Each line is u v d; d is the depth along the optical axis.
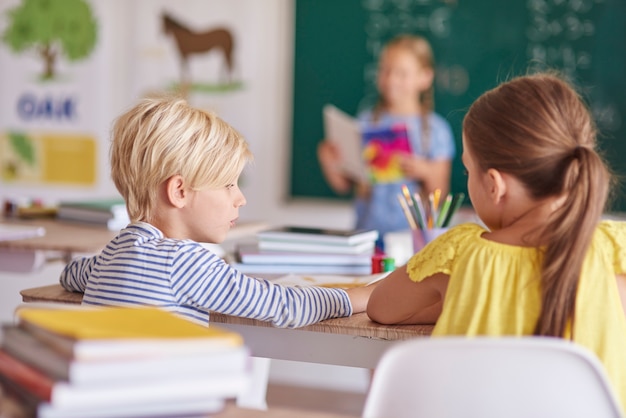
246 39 3.96
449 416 0.94
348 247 1.86
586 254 1.19
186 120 1.50
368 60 3.77
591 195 1.17
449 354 0.93
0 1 4.39
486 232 1.25
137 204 1.51
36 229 2.35
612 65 3.46
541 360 0.92
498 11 3.59
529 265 1.19
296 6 3.87
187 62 4.07
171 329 0.85
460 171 3.68
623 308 1.24
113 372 0.76
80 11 4.25
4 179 4.46
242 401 2.06
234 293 1.37
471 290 1.20
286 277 1.74
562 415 0.93
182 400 0.79
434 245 1.28
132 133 1.50
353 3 3.78
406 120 3.73
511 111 1.22
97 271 1.46
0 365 0.87
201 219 1.51
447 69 3.67
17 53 4.38
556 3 3.51
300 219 3.93
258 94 3.95
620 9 3.44
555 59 3.53
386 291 1.37
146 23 4.14
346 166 3.82
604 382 0.92
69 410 0.75
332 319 1.45
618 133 3.46
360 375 3.60
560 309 1.14
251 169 3.98
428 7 3.68
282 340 1.47
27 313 0.89
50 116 4.34
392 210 3.75
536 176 1.20
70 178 4.32
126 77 4.19
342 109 3.82
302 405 3.33
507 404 0.93
